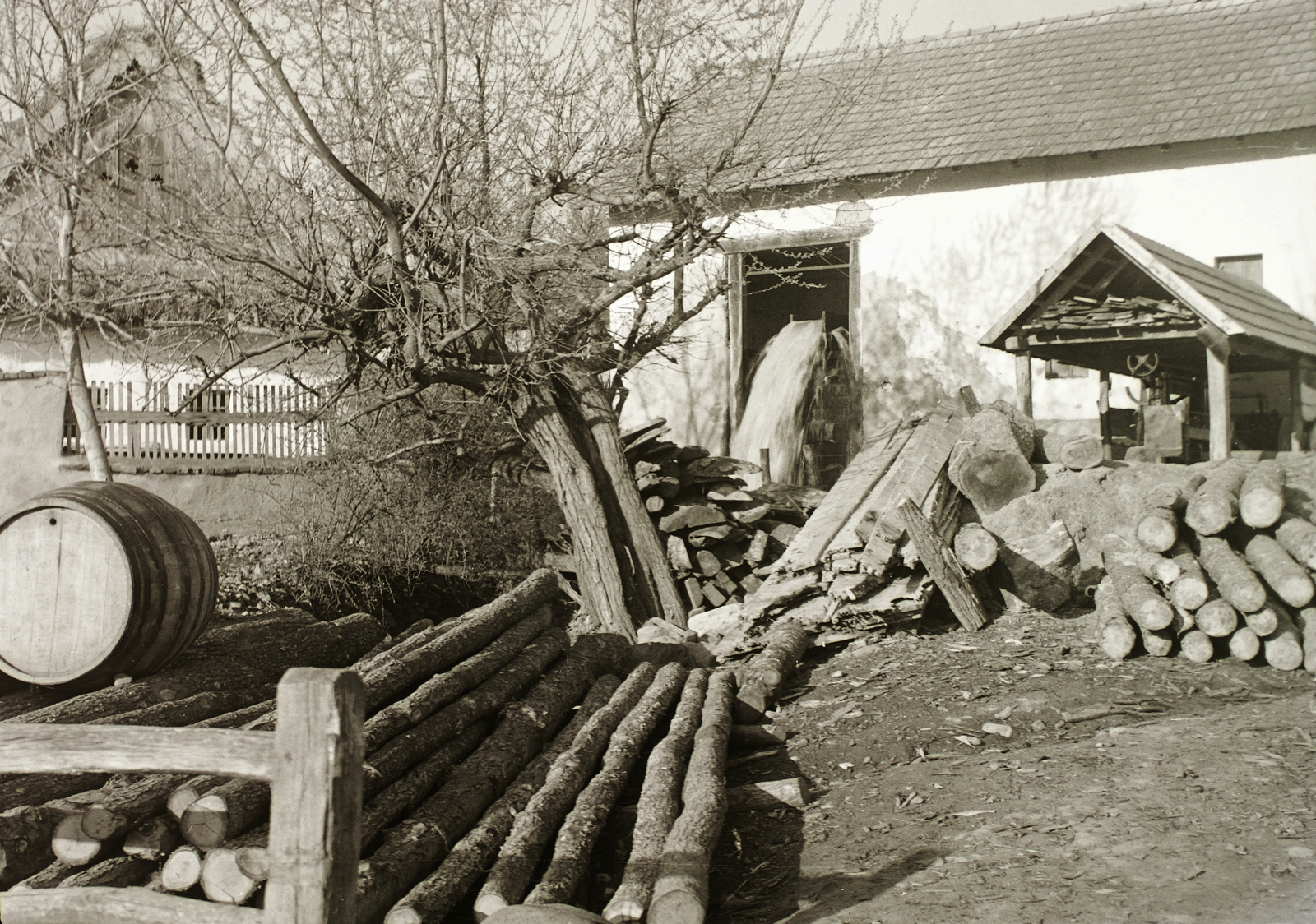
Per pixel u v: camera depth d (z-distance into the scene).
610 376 11.97
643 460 11.30
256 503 12.32
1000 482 9.66
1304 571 7.38
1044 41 17.58
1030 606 9.06
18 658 6.53
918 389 16.39
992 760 6.06
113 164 10.03
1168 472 9.22
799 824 5.61
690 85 9.27
